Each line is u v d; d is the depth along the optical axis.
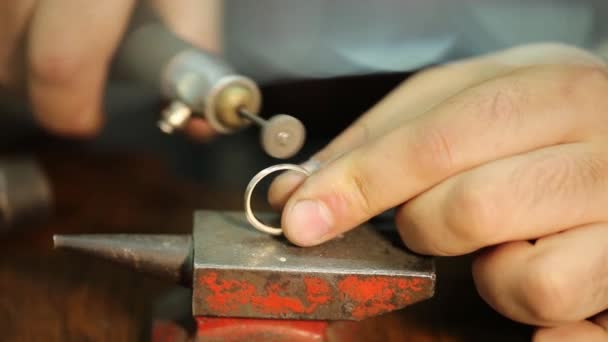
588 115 0.38
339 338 0.40
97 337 0.42
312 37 0.56
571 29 0.55
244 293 0.36
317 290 0.36
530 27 0.55
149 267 0.37
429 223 0.37
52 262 0.47
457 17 0.56
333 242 0.38
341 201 0.37
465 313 0.44
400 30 0.56
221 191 0.56
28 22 0.47
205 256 0.36
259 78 0.55
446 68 0.45
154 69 0.42
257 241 0.38
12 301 0.44
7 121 0.59
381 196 0.37
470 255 0.47
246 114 0.39
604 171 0.37
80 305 0.44
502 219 0.36
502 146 0.37
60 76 0.45
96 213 0.52
